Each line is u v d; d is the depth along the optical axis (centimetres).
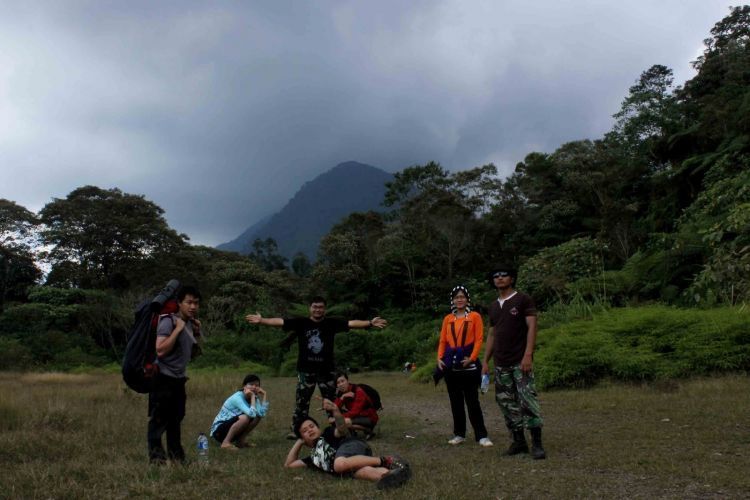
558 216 4344
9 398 926
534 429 534
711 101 3441
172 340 507
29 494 416
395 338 3203
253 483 455
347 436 502
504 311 570
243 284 4684
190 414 923
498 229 4519
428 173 4769
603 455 523
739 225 873
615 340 1199
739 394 843
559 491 407
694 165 2938
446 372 643
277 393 1473
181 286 544
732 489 398
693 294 859
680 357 1103
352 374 2630
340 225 5212
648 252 2098
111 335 3919
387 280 4594
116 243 4712
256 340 3612
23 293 4634
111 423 802
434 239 4550
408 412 966
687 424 659
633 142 4400
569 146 4522
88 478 467
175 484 450
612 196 4153
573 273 2209
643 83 4553
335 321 711
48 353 3466
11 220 4619
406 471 441
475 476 460
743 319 1104
